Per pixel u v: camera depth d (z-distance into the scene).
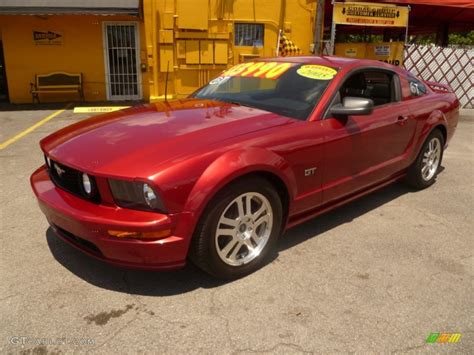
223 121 3.37
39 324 2.68
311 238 3.88
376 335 2.64
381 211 4.55
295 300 2.96
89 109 11.54
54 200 3.00
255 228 3.23
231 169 2.88
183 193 2.74
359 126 3.90
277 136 3.26
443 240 3.92
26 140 7.66
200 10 12.06
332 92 3.76
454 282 3.24
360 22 11.62
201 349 2.50
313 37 12.85
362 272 3.34
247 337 2.60
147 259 2.77
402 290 3.11
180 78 12.56
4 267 3.31
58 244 3.67
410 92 4.80
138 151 2.90
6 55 12.27
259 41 12.80
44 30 12.24
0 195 4.81
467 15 15.73
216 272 3.06
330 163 3.68
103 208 2.80
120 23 12.39
